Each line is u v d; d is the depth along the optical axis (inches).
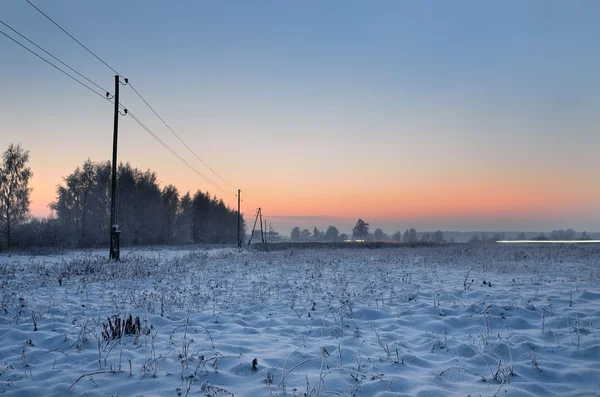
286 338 276.4
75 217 2177.7
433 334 283.4
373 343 262.5
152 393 180.1
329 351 244.5
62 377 197.9
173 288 477.1
